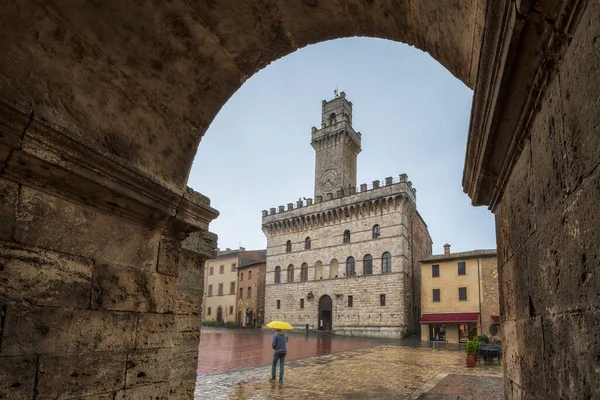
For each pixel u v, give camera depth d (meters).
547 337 2.67
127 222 4.27
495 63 2.70
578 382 2.07
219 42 4.52
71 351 3.52
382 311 45.38
